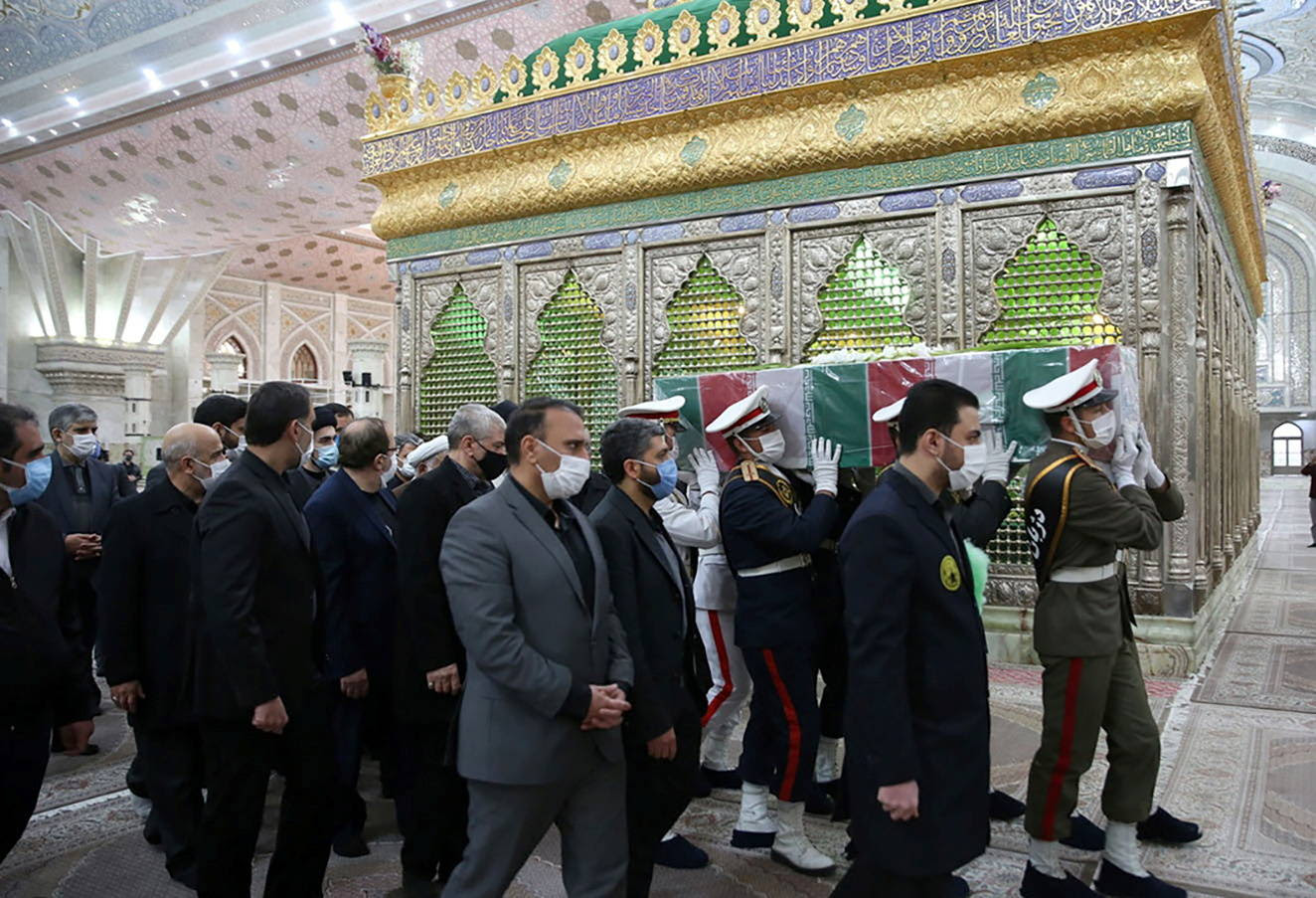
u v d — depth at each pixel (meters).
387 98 9.30
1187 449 6.16
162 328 20.38
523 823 2.42
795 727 3.40
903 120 6.86
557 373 8.54
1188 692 5.63
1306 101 23.02
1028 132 6.50
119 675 3.43
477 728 2.44
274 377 24.30
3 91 15.07
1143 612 6.20
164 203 16.52
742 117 7.48
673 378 4.34
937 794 2.25
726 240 7.66
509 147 8.46
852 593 2.29
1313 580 11.15
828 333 7.30
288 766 3.02
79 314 18.53
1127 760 3.14
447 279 9.15
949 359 3.77
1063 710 3.06
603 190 8.03
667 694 2.96
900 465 2.45
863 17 7.10
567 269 8.42
